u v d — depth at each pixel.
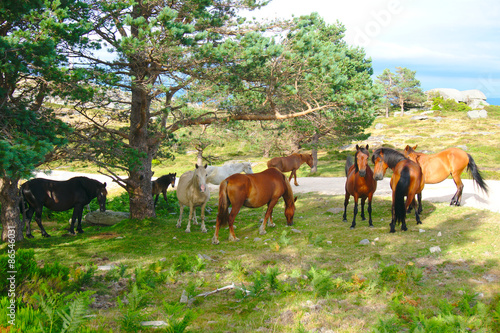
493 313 4.25
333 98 9.90
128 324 3.99
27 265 5.30
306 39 9.36
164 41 7.61
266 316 4.69
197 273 6.86
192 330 4.20
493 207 10.48
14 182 9.09
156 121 13.52
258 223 11.43
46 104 8.89
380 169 9.09
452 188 14.77
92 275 6.03
